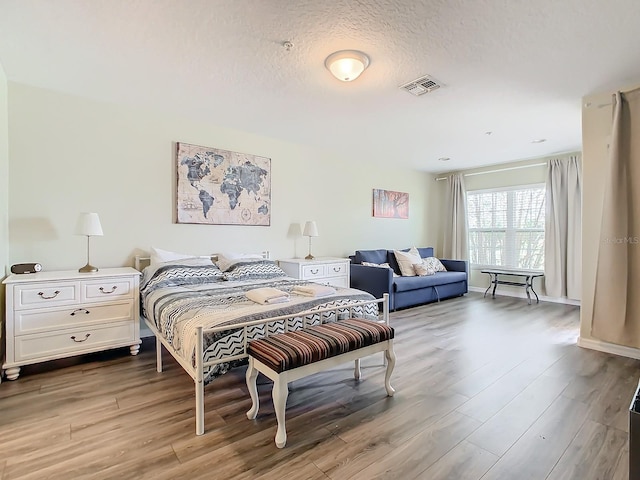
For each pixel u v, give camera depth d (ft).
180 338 6.59
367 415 6.42
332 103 10.34
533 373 8.39
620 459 5.16
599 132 9.84
